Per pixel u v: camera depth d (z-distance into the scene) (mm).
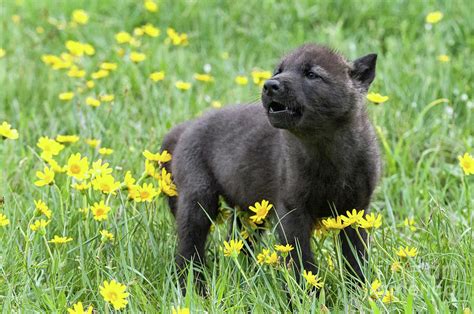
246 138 11008
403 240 10742
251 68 17219
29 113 15820
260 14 19391
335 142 10023
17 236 10570
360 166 10203
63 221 10539
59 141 12586
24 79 16703
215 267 9836
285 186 10297
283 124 9719
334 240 9773
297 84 9828
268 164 10688
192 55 17953
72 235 10602
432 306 8539
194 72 17297
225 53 17609
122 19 19672
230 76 17031
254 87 15984
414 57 17031
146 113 15320
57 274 9820
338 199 10258
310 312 8891
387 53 17375
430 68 16234
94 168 10500
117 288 8680
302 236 10211
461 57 16797
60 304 9148
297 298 8797
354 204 10359
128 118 14977
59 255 9773
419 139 14406
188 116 15047
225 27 19281
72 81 16578
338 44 17859
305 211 10305
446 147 14336
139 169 12805
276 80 9734
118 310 9164
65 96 14680
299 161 10117
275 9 19438
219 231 11281
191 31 19375
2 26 19375
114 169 12602
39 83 16688
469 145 13977
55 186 10656
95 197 11250
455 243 10500
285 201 10320
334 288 9898
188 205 11172
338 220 9508
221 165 11172
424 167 13836
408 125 14672
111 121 14531
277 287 9445
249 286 9141
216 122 11445
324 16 19297
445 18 18391
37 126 14906
